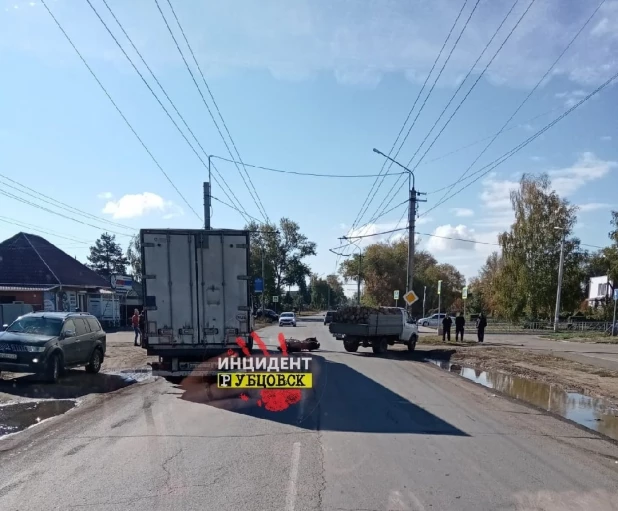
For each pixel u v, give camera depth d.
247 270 11.69
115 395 10.70
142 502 4.77
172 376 11.77
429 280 77.62
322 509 4.64
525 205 51.47
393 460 6.21
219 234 11.62
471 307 75.31
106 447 6.64
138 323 22.72
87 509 4.61
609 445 7.30
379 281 69.81
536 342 29.30
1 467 5.79
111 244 83.50
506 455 6.57
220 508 4.63
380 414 9.07
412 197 26.50
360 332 21.62
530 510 4.72
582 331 41.81
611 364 17.73
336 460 6.16
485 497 5.03
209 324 11.54
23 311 26.53
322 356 20.33
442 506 4.77
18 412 8.94
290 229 86.88
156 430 7.61
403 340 23.55
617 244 41.72
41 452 6.39
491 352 21.92
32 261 32.03
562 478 5.67
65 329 13.05
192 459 6.12
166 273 11.48
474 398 11.16
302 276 88.19
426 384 13.05
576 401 11.45
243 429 7.71
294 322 50.84
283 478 5.47
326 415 8.87
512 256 50.91
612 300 47.03
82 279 35.34
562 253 42.38
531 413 9.64
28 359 11.80
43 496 4.91
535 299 49.44
